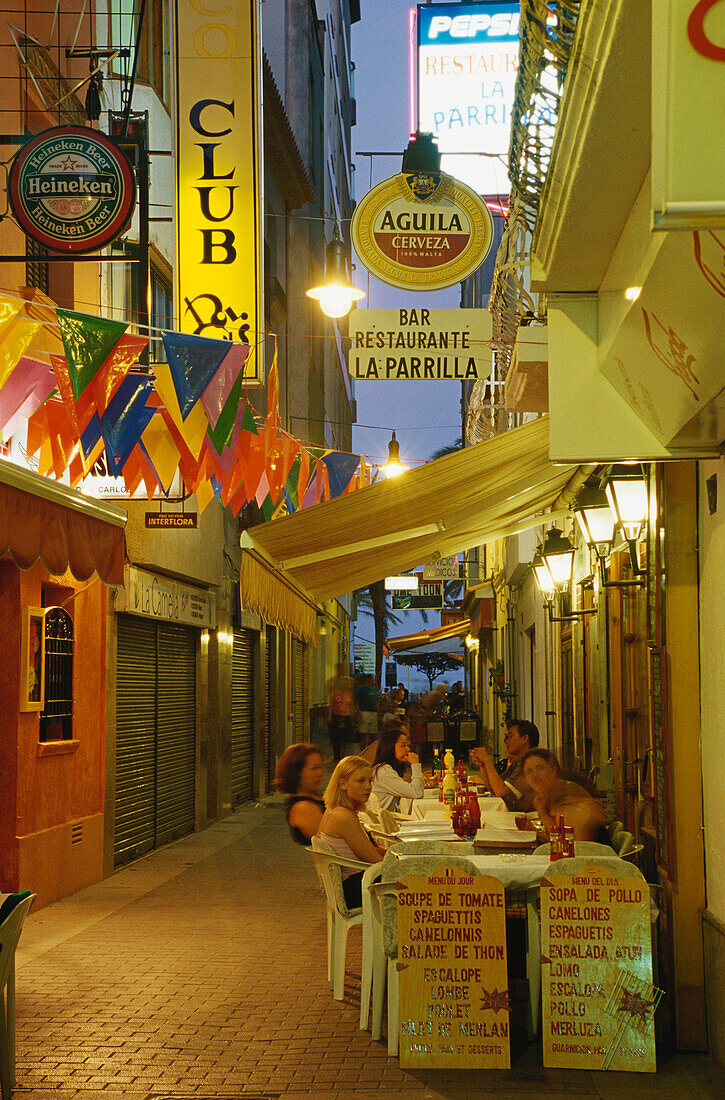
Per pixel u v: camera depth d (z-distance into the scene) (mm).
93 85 10484
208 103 10547
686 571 6391
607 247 5008
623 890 6109
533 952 6652
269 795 23703
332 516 8219
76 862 11578
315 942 9078
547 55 4316
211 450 8945
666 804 6461
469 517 9367
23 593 10289
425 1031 6047
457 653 47969
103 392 7211
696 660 6359
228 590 19328
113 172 8133
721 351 4016
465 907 6141
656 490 6598
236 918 10117
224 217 10430
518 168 5125
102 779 12523
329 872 7488
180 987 7629
